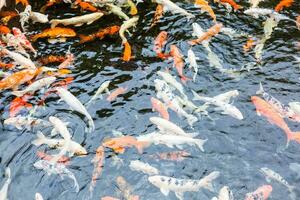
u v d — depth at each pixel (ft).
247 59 17.40
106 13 19.13
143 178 14.30
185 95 16.21
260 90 16.37
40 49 17.75
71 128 15.44
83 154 14.78
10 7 19.39
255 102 15.84
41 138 15.01
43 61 17.33
